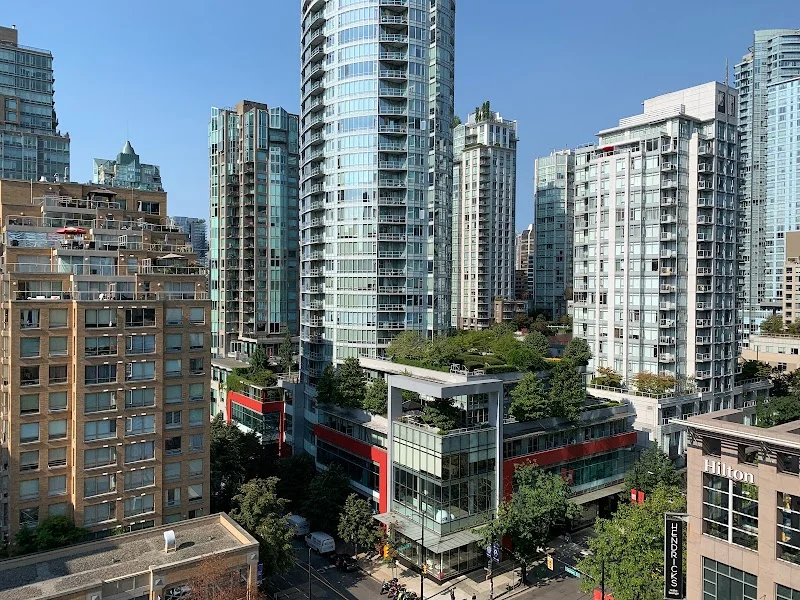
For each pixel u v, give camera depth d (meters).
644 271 104.31
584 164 114.62
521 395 76.06
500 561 67.00
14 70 168.50
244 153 165.75
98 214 78.75
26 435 57.47
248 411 115.50
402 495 69.56
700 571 38.69
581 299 115.44
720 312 108.38
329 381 89.06
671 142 102.44
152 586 48.31
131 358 61.69
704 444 38.59
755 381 118.06
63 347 59.34
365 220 102.56
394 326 102.81
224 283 169.12
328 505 71.38
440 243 106.81
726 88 108.12
